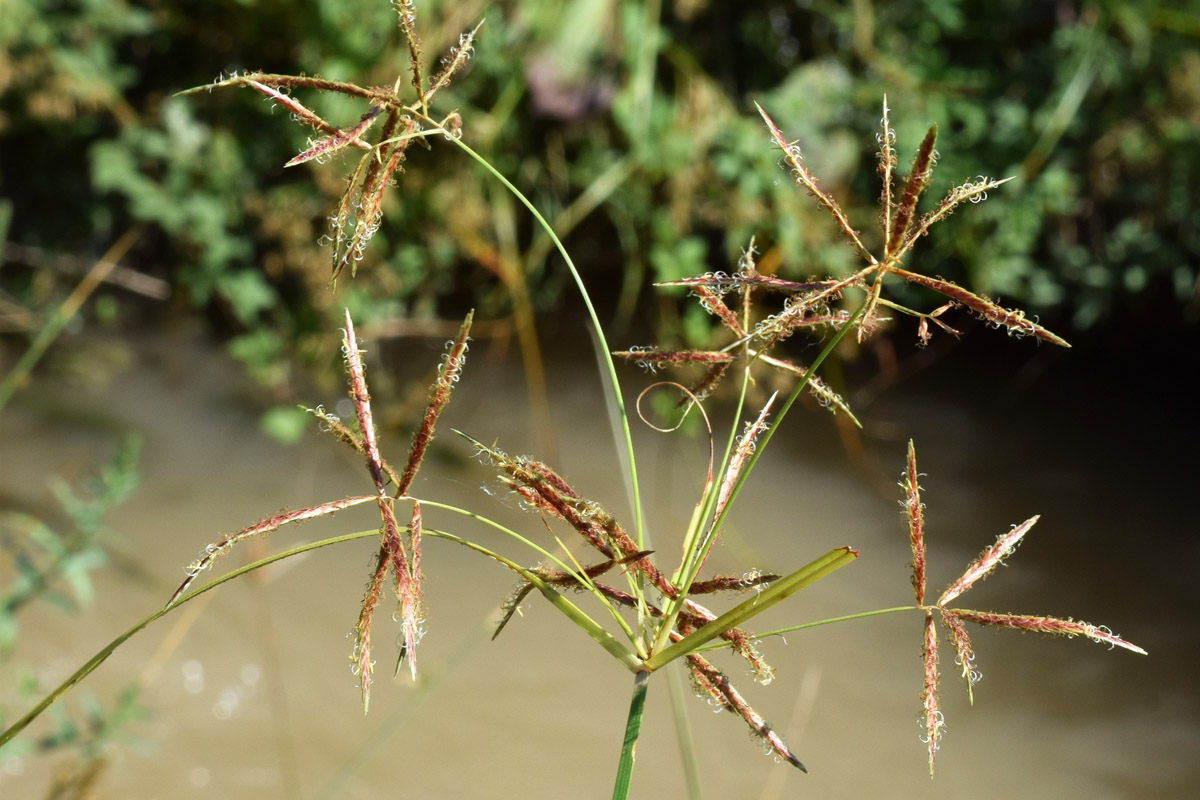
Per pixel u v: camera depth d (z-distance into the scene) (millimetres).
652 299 1527
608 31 1456
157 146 1482
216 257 1472
